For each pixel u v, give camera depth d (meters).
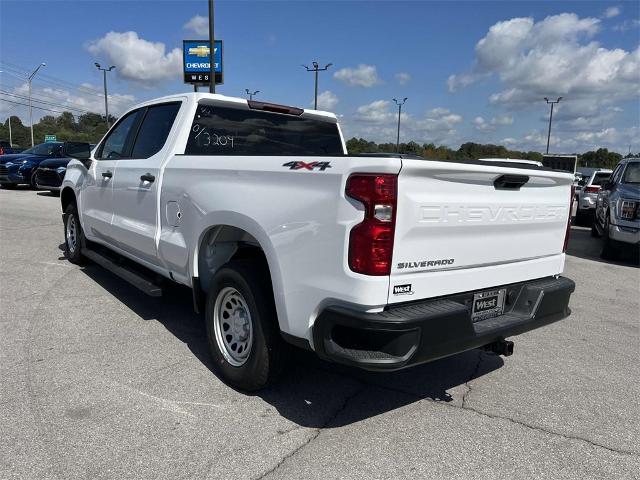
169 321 4.99
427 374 4.09
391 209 2.65
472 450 3.00
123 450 2.85
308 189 2.93
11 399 3.36
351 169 2.69
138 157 5.03
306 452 2.91
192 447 2.91
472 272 3.18
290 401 3.51
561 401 3.69
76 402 3.36
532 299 3.53
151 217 4.58
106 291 5.93
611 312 6.09
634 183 9.72
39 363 3.94
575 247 11.68
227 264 3.55
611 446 3.11
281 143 5.05
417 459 2.89
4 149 28.39
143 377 3.77
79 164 6.51
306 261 2.94
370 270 2.66
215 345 3.76
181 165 4.11
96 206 5.91
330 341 2.81
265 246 3.20
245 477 2.66
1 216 11.53
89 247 6.64
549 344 4.90
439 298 3.02
